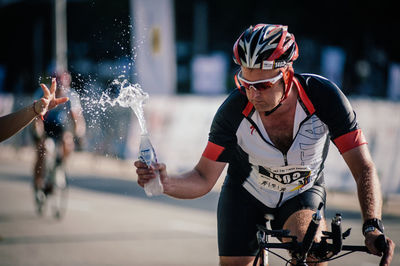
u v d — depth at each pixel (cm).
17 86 4006
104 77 579
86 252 1098
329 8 5075
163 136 2430
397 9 4853
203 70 3419
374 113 1969
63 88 607
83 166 2648
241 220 562
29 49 5016
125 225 1378
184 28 5391
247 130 534
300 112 517
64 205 1512
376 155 1917
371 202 470
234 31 5422
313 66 4875
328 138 546
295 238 444
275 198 566
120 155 2456
